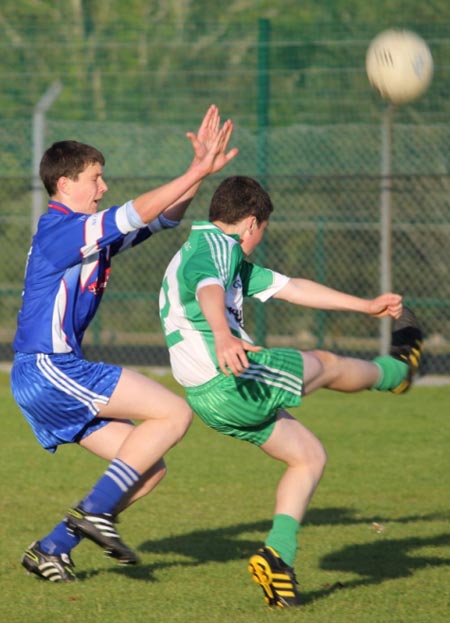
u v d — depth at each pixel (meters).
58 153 14.80
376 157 41.03
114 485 13.97
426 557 16.48
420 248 41.38
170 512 19.77
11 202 45.69
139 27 49.12
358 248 42.28
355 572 15.53
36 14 51.62
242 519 19.22
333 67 43.06
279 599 13.45
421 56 17.91
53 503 20.44
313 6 44.25
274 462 24.72
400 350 15.08
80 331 14.62
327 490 21.69
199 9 49.09
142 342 44.66
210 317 12.51
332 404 32.94
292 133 41.56
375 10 42.88
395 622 12.92
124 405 14.30
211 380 13.59
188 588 14.70
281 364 13.65
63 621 12.99
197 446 26.83
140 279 44.56
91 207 14.94
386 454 25.34
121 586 14.77
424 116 41.25
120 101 47.97
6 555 16.50
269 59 41.09
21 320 14.52
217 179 41.34
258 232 14.38
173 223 15.66
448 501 20.75
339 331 43.09
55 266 14.14
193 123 47.38
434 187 40.28
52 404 14.34
